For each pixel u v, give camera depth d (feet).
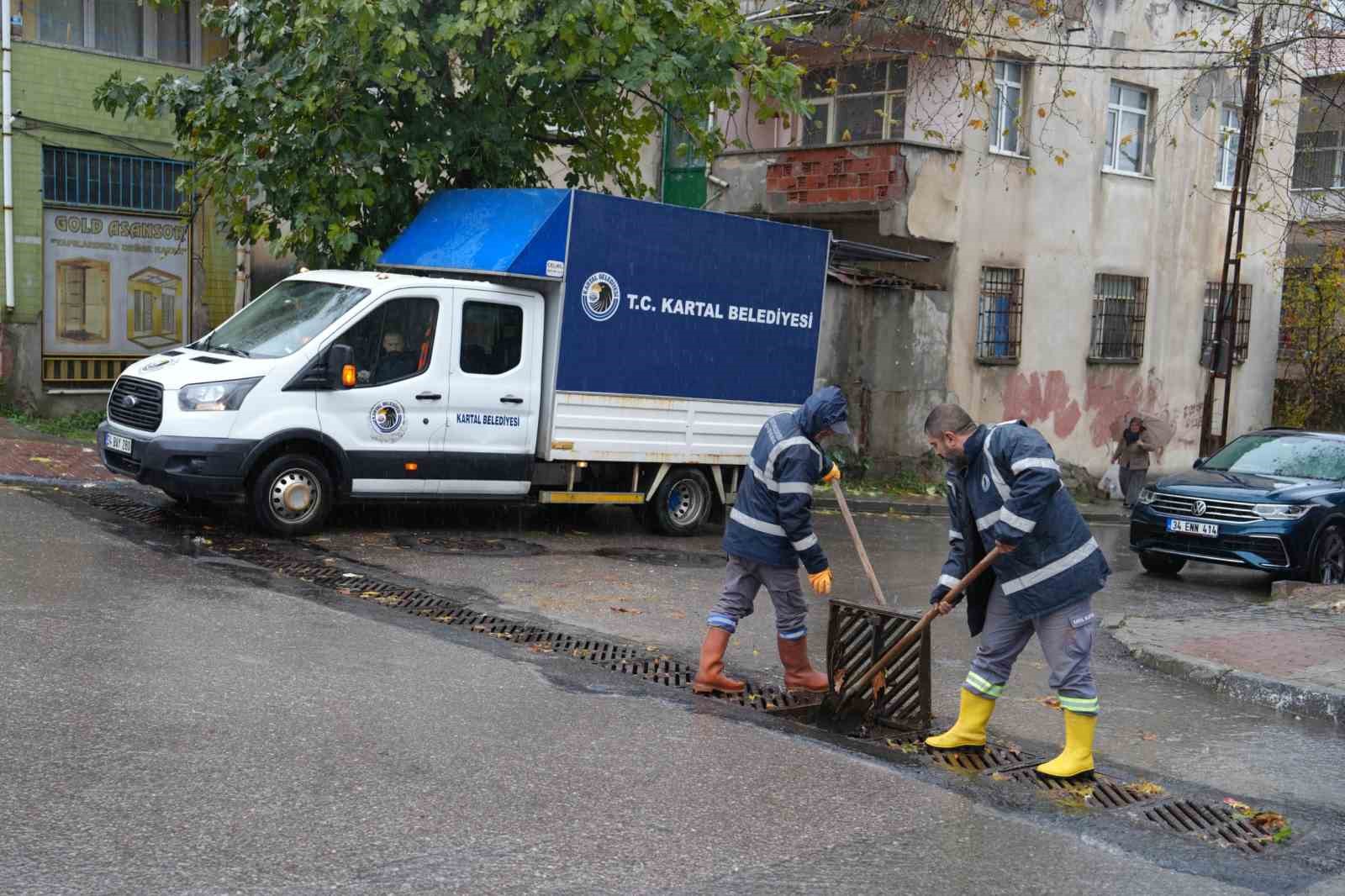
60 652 21.12
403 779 16.62
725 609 23.26
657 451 41.09
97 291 56.80
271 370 34.35
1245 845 17.03
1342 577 42.29
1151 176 77.66
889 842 15.85
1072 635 19.48
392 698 20.35
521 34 40.78
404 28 40.45
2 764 15.96
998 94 67.77
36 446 45.96
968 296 67.62
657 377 40.70
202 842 14.12
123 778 15.83
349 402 35.45
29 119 53.78
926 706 21.38
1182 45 77.51
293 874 13.48
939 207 64.75
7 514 33.37
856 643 22.40
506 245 38.11
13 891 12.59
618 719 20.34
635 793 16.87
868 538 46.98
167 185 58.75
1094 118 73.41
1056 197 71.67
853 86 68.08
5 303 53.52
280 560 31.86
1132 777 20.03
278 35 43.06
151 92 44.83
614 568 35.22
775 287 43.19
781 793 17.37
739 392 42.80
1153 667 28.50
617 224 39.17
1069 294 73.51
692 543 41.29
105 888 12.82
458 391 37.32
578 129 49.08
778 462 22.34
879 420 65.26
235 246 51.72
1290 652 28.71
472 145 45.29
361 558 33.12
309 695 20.04
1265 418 88.89
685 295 40.98
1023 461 18.90
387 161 43.86
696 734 19.93
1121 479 67.92
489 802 16.08
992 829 16.69
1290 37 44.55
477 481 38.01
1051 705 24.52
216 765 16.56
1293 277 89.61
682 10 43.52
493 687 21.65
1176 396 81.66
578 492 40.50
